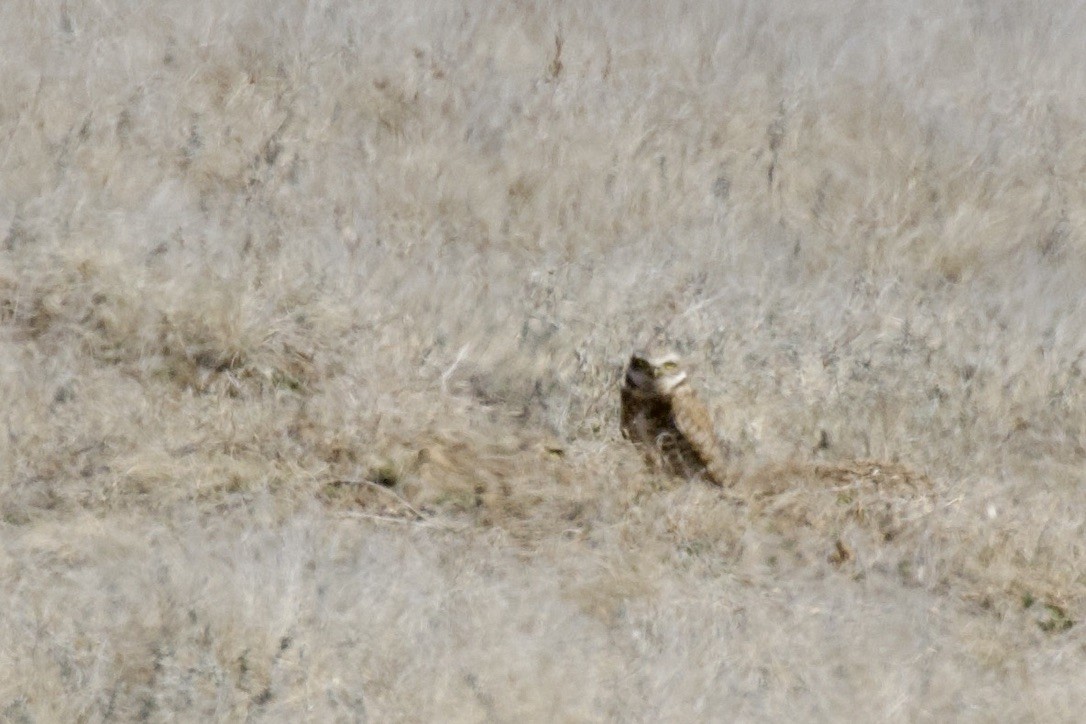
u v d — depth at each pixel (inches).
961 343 1406.3
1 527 1047.0
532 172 1556.3
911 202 1610.5
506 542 1094.4
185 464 1128.8
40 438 1126.4
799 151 1648.6
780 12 1889.8
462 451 1196.5
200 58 1653.5
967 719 983.6
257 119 1571.1
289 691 927.0
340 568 1027.3
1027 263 1565.0
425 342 1317.7
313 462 1155.3
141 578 998.4
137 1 1729.8
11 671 922.1
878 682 987.9
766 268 1483.8
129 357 1228.5
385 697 928.3
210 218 1433.3
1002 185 1648.6
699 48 1798.7
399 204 1518.2
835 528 1149.7
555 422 1252.5
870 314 1438.2
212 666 932.0
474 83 1689.2
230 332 1247.5
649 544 1102.4
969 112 1771.7
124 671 933.8
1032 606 1104.2
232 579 992.9
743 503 1170.0
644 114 1659.7
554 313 1368.1
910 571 1121.4
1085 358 1400.1
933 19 1925.4
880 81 1774.1
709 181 1600.6
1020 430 1315.2
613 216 1536.7
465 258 1456.7
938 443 1284.4
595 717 934.4
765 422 1278.3
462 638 976.9
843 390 1316.4
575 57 1755.7
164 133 1539.1
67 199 1389.0
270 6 1760.6
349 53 1689.2
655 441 1196.5
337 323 1304.1
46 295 1262.3
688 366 1301.7
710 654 987.3
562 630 999.6
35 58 1600.6
